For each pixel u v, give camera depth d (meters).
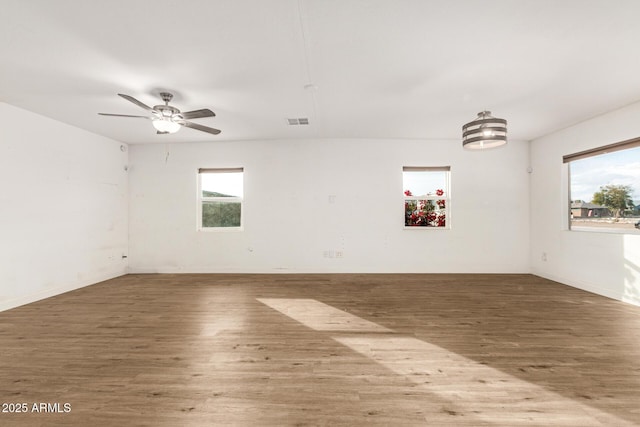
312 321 2.99
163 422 1.54
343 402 1.71
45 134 3.97
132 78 2.88
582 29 2.13
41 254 3.89
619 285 3.70
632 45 2.32
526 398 1.75
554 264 4.74
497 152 5.30
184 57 2.52
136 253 5.49
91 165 4.72
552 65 2.66
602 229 4.02
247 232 5.43
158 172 5.49
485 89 3.17
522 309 3.35
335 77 2.90
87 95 3.26
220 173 5.52
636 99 3.43
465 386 1.87
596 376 1.97
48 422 1.54
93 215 4.75
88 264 4.64
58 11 1.93
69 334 2.69
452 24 2.09
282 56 2.52
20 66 2.64
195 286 4.44
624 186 3.74
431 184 5.47
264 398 1.75
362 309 3.36
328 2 1.87
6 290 3.48
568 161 4.48
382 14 1.99
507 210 5.30
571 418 1.57
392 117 4.14
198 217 5.51
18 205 3.63
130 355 2.28
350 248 5.37
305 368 2.09
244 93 3.29
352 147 5.36
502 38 2.25
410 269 5.35
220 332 2.72
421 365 2.13
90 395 1.77
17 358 2.23
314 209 5.39
